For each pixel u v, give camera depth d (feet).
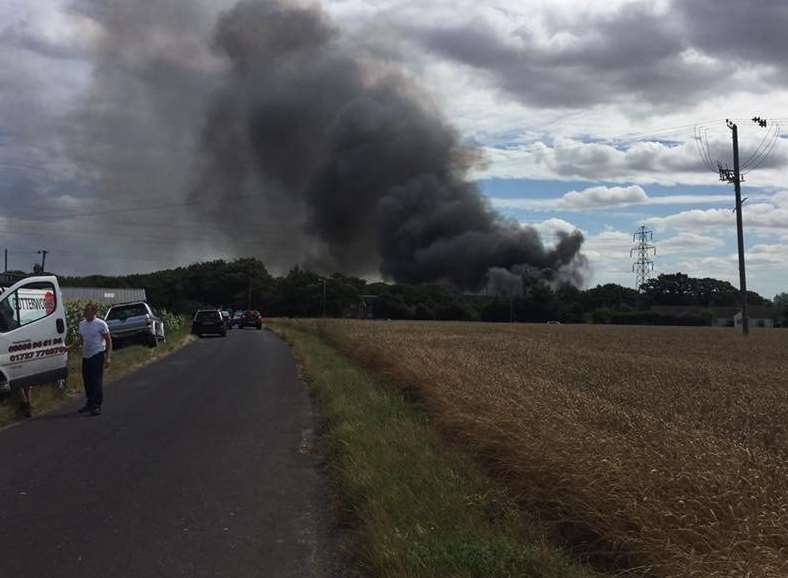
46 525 20.90
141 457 29.89
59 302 45.96
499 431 25.79
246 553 18.74
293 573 17.39
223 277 406.00
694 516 16.17
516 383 36.91
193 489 24.91
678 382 49.80
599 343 126.93
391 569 16.30
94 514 21.98
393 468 24.56
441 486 22.26
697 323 388.16
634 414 28.76
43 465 28.35
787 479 18.85
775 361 82.53
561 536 18.88
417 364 47.52
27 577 16.96
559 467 20.52
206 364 75.77
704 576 13.89
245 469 27.86
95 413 41.29
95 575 17.13
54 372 44.55
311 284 396.78
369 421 33.96
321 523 21.30
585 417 27.55
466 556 16.38
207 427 37.11
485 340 116.26
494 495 21.89
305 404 45.75
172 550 18.90
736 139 146.10
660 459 19.51
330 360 73.72
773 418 33.27
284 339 134.41
